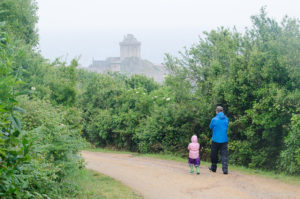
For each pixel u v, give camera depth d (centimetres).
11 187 413
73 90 1543
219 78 1318
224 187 837
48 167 663
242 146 1189
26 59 1427
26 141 431
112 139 2117
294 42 1085
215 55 1562
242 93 1195
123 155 1648
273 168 1115
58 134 747
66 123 1027
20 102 764
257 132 1197
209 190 809
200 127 1469
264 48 1191
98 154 1744
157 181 917
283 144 1117
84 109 2392
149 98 1891
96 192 774
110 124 2047
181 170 1095
